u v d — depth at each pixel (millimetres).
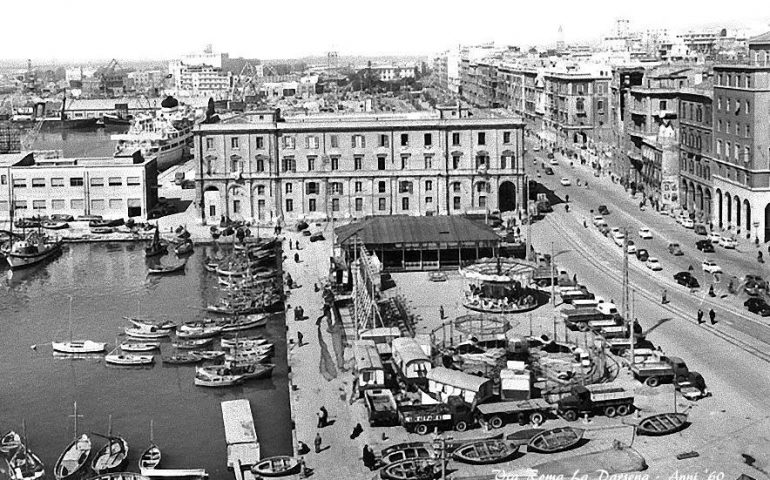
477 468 82125
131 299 155500
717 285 144375
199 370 116938
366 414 97062
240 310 143375
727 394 98500
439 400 95000
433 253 166500
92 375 119688
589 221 197000
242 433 93750
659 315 129000
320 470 83875
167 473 87125
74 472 88188
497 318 130750
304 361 115750
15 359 126000
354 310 137000
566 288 143125
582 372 104688
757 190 170500
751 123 169625
